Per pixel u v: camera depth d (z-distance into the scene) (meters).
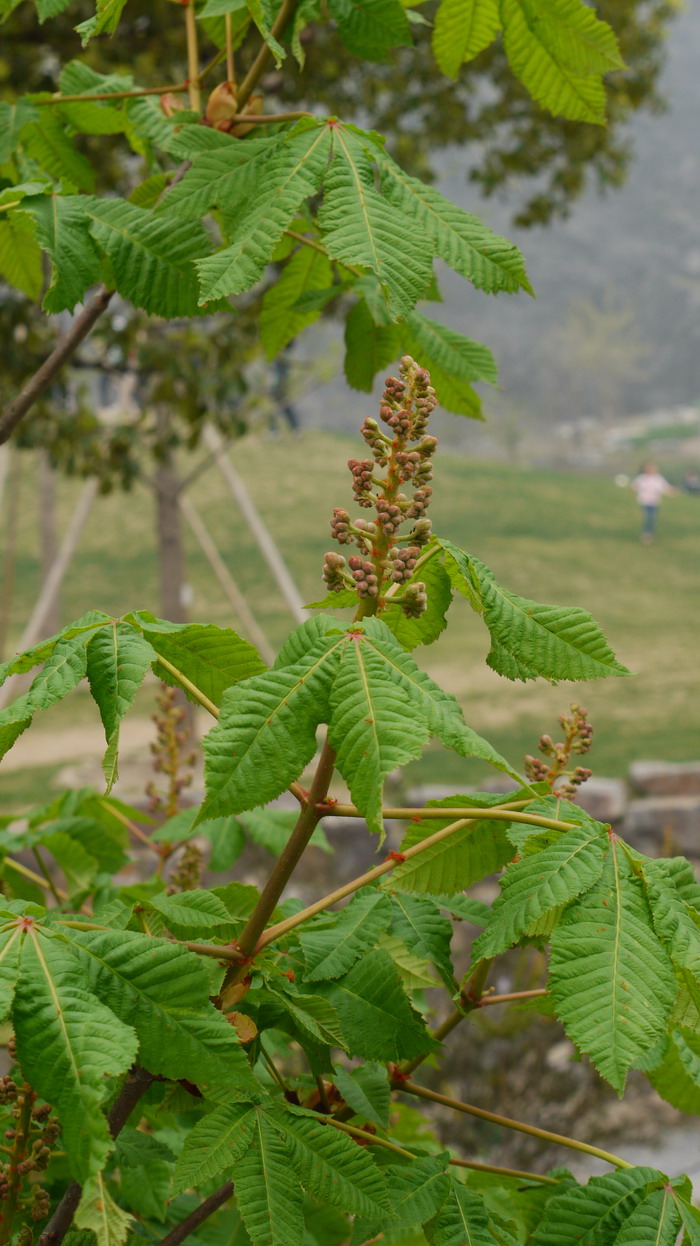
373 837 9.13
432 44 1.96
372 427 1.27
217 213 1.71
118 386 10.72
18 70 7.86
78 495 31.28
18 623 24.05
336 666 1.16
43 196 1.67
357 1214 1.20
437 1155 1.43
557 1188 1.62
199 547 28.20
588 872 1.20
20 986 1.07
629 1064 1.06
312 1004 1.37
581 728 1.65
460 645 21.39
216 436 12.38
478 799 1.44
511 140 10.34
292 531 29.16
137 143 2.30
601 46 1.88
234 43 2.12
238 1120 1.24
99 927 1.18
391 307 1.39
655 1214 1.33
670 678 18.88
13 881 2.25
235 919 1.38
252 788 1.10
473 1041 6.44
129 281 1.64
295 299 2.10
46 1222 1.51
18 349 8.88
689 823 10.75
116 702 1.21
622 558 29.80
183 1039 1.13
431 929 1.60
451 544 1.31
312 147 1.51
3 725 1.19
